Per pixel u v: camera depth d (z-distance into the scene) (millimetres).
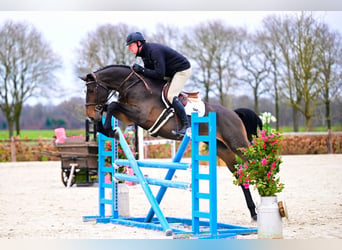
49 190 12609
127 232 6508
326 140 27234
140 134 14594
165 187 6973
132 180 7137
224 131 7555
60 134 13430
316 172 16016
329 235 6035
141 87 7238
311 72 29531
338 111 30312
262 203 5746
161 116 7246
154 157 25578
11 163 23922
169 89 7195
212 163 5832
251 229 6391
